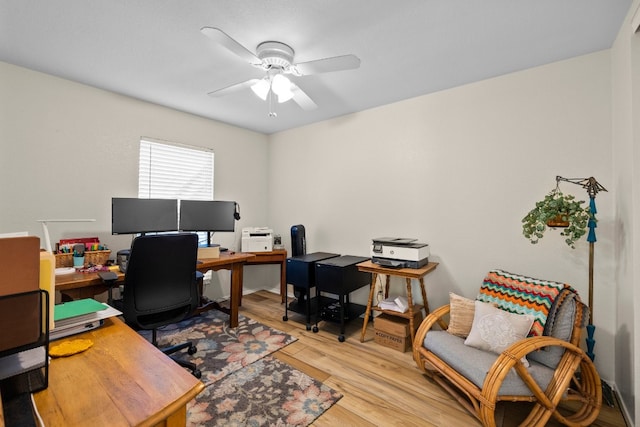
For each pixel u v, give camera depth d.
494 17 1.73
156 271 1.92
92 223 2.73
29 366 0.74
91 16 1.74
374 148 3.27
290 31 1.86
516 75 2.43
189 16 1.73
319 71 1.98
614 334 2.03
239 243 4.03
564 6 1.64
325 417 1.71
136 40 1.99
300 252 3.48
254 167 4.21
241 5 1.63
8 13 1.71
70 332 1.01
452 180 2.76
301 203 3.97
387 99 3.03
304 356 2.41
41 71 2.43
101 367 0.82
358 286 2.99
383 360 2.36
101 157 2.79
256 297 3.99
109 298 1.99
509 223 2.47
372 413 1.74
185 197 3.45
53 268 0.82
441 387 2.00
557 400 1.54
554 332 1.76
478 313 1.93
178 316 2.09
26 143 2.38
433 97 2.86
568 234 1.97
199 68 2.38
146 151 3.11
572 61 2.20
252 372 2.15
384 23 1.79
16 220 2.34
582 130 2.17
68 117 2.59
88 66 2.35
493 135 2.54
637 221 1.62
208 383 2.01
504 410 1.80
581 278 2.17
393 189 3.13
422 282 2.73
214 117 3.61
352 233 3.47
